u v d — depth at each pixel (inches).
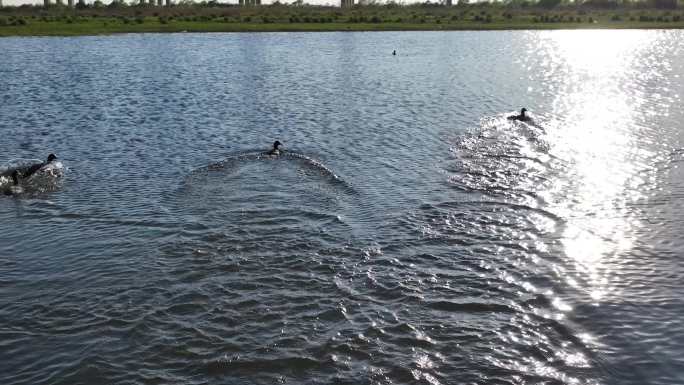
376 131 1227.9
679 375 468.8
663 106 1454.2
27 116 1412.4
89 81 1942.7
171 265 649.6
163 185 901.2
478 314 555.2
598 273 627.2
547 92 1691.7
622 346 505.7
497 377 469.7
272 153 1053.8
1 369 482.9
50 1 5959.6
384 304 570.9
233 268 641.6
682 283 603.8
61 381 467.8
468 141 1131.9
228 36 3597.4
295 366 482.6
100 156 1064.8
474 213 783.7
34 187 900.6
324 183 901.2
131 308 566.6
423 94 1668.3
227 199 837.2
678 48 2871.6
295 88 1785.2
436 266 644.1
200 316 552.7
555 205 808.3
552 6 5748.0
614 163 984.9
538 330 530.0
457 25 4212.6
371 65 2310.5
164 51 2824.8
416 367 481.1
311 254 670.5
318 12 5423.2
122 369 480.7
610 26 4126.5
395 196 845.8
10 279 626.2
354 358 492.4
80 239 719.7
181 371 478.0
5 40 3302.2
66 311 563.5
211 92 1724.9
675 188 864.9
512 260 657.0
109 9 5757.9
